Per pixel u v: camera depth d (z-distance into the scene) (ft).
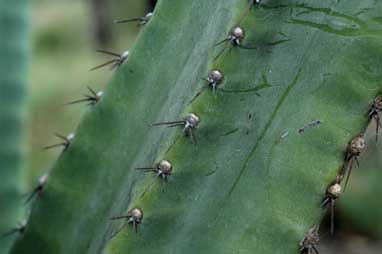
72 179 2.53
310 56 2.20
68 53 13.14
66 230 2.55
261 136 2.21
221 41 2.22
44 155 7.98
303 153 2.19
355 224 7.20
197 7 2.35
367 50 2.17
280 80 2.21
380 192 7.14
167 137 2.26
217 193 2.23
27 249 2.58
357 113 2.17
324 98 2.19
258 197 2.21
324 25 2.20
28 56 3.61
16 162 3.50
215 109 2.21
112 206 2.47
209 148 2.22
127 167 2.46
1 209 3.40
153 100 2.42
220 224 2.23
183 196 2.23
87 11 14.84
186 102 2.26
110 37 14.70
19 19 3.61
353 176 7.30
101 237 2.48
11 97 3.54
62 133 8.68
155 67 2.42
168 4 2.40
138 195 2.26
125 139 2.46
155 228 2.25
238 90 2.21
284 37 2.21
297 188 2.19
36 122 8.87
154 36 2.41
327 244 7.02
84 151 2.51
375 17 2.18
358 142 2.16
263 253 2.20
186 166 2.22
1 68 3.51
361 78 2.17
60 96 9.78
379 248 6.97
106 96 2.47
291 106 2.20
